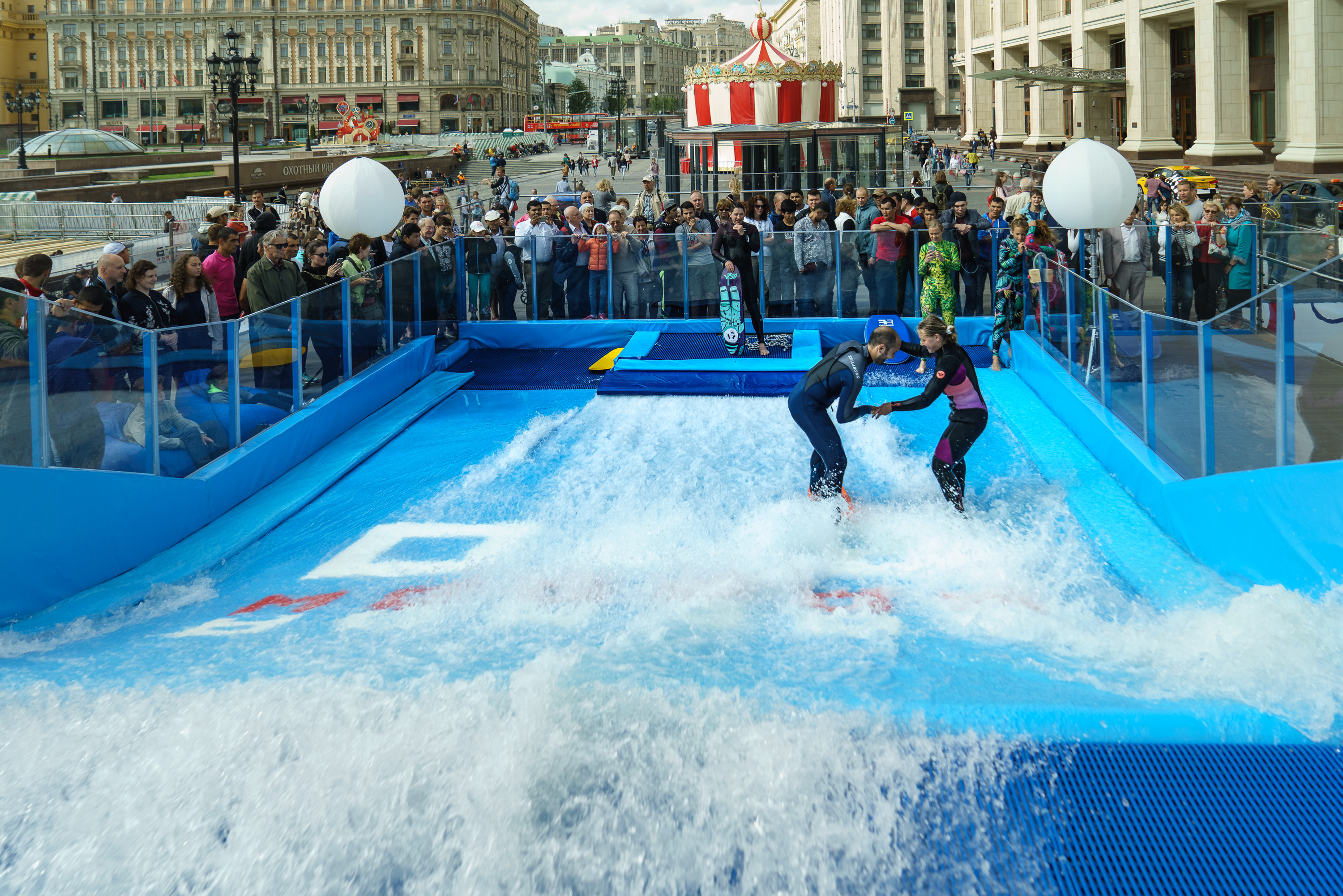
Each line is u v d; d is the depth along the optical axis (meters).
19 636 5.59
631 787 3.40
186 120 122.75
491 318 14.03
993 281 12.73
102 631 5.72
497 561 6.48
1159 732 3.66
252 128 122.69
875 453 8.84
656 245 13.62
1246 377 5.90
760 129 21.58
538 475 8.52
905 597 5.59
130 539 6.82
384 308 11.38
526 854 3.15
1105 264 12.15
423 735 3.69
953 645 4.70
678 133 22.02
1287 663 4.25
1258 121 35.88
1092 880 3.05
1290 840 3.19
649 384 11.37
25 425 6.07
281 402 9.16
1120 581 5.97
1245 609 4.89
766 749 3.56
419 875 3.09
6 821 3.34
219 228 9.81
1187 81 40.16
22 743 3.79
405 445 9.82
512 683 4.06
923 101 89.12
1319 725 3.72
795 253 13.28
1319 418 5.16
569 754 3.54
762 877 3.07
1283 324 5.45
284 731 3.77
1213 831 3.23
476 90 124.19
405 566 6.62
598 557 6.43
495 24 127.56
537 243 13.73
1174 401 7.03
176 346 7.64
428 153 82.88
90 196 37.88
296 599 6.10
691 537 6.80
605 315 13.87
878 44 89.25
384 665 4.44
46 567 6.11
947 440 7.12
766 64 25.95
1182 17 37.78
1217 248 11.91
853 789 3.41
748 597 5.54
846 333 13.23
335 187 11.16
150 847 3.21
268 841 3.23
